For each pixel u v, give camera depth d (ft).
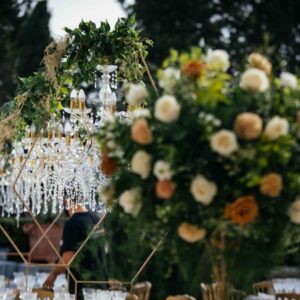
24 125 18.57
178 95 10.87
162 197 10.75
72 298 17.39
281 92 11.16
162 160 10.68
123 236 20.03
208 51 11.46
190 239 10.76
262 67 11.51
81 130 19.71
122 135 11.32
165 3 54.34
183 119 10.60
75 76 18.33
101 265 21.02
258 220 10.71
